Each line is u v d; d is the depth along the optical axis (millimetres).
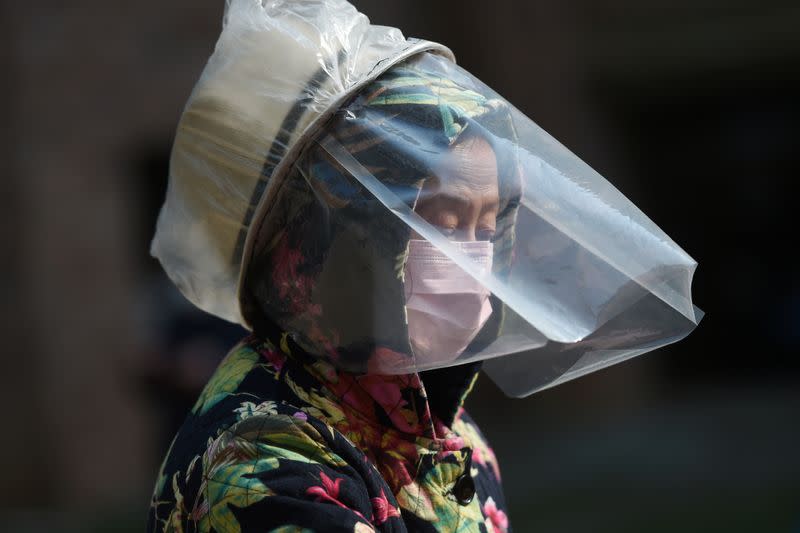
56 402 25000
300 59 5207
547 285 5266
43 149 25109
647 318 5379
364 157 5016
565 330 5086
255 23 5398
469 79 5457
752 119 36125
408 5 28484
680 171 37375
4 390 24938
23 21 25000
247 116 5215
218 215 5355
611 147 32750
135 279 25797
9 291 25016
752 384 36406
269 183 5062
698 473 24078
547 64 30219
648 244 5293
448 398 5379
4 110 24906
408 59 5324
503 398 30938
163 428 22969
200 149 5352
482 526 5078
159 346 18906
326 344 5012
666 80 32594
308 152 5078
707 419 30391
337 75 5172
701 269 39125
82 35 25344
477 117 5152
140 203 26172
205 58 26266
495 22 29234
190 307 18688
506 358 5797
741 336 39406
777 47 31484
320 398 4949
